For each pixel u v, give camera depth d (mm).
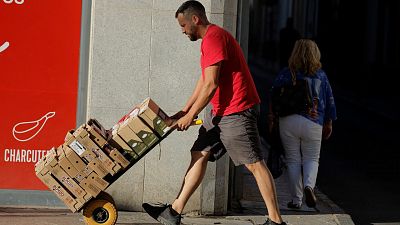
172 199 14406
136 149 12133
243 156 12594
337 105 43219
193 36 12461
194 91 12828
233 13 14188
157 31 14172
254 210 15328
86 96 14461
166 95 14242
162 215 12633
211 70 12078
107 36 14156
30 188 14570
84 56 14414
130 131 12039
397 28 47719
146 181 14352
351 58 52344
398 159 24984
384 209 17219
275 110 15430
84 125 12227
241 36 15820
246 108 12555
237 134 12484
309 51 15258
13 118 14461
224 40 12281
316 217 15203
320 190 19250
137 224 13648
